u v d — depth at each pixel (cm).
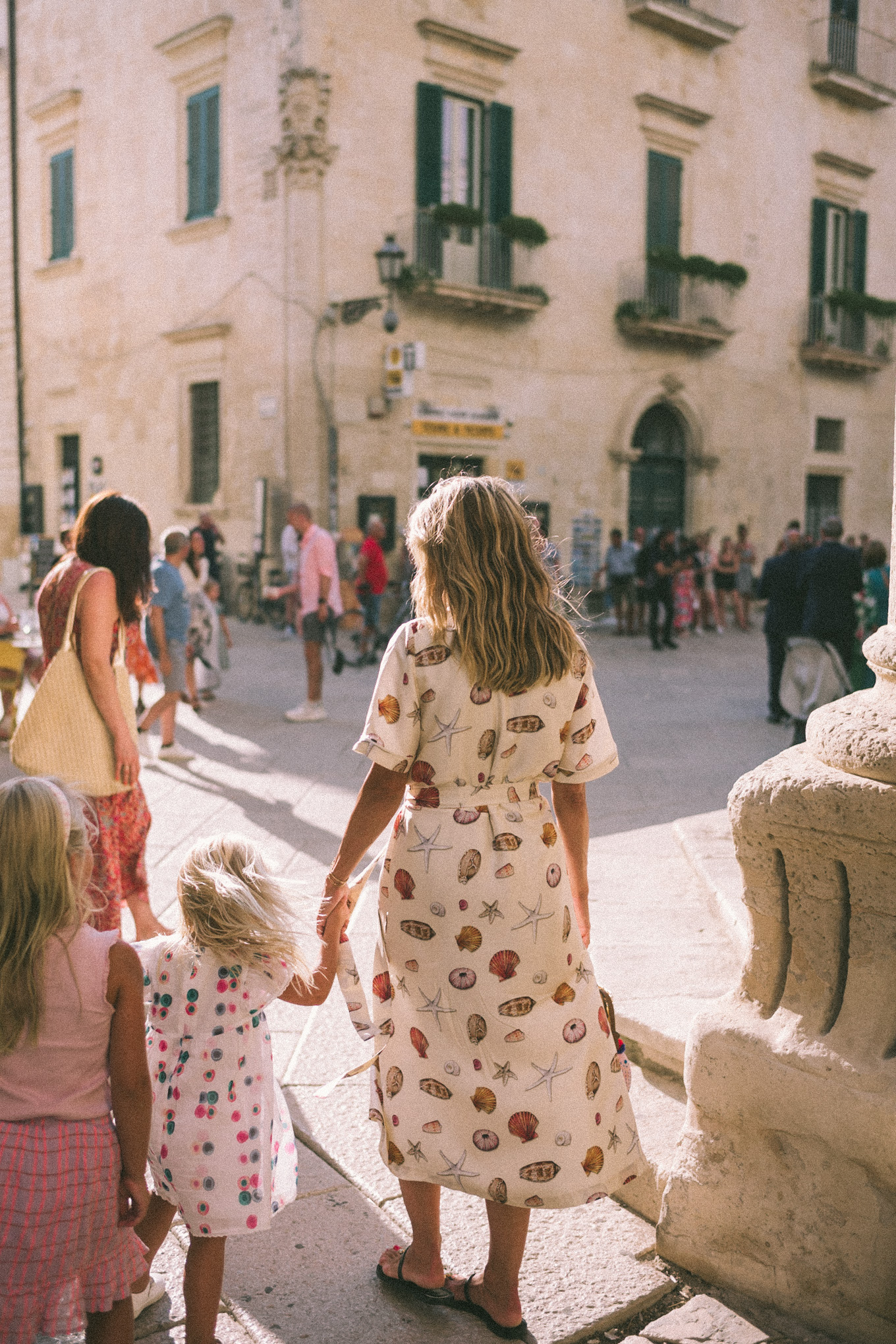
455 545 218
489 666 216
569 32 1819
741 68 2089
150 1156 228
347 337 1611
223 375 1708
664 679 1262
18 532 2166
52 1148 196
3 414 2170
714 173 2070
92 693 362
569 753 231
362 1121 320
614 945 409
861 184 2366
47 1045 198
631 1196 286
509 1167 223
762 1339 236
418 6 1630
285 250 1585
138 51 1795
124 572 371
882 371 2453
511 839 221
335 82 1557
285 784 721
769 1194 247
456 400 1739
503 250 1766
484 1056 222
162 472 1844
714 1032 256
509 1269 235
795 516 2311
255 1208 222
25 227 2081
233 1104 224
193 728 906
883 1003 236
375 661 1328
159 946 232
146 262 1828
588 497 1931
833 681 854
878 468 2498
